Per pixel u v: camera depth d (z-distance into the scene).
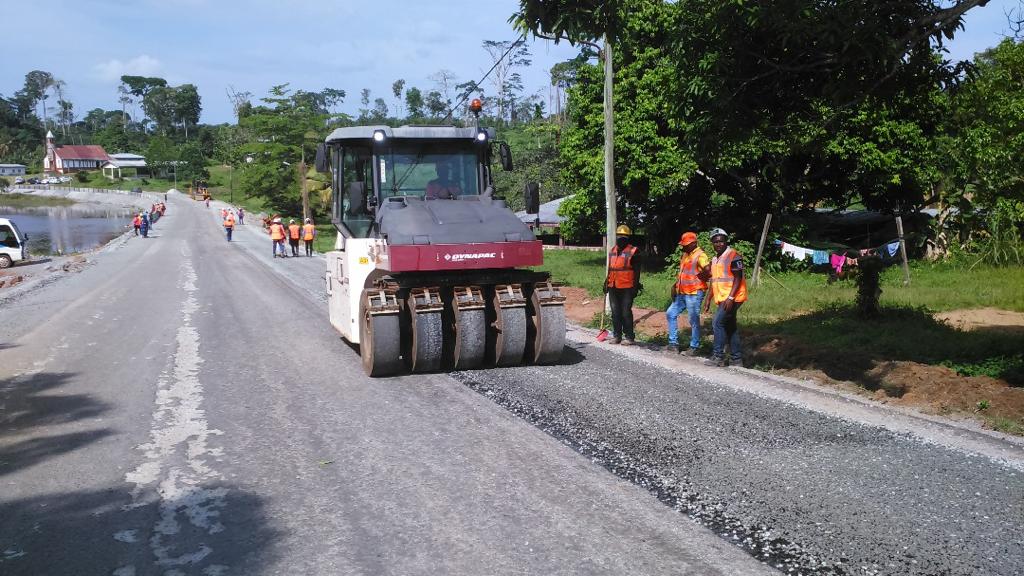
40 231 71.06
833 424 6.88
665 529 4.73
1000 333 11.54
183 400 8.19
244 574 4.25
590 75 24.59
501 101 95.56
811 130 9.90
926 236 23.48
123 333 12.86
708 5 8.73
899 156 20.38
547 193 51.50
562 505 5.12
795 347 10.47
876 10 7.92
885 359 9.59
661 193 22.23
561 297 9.53
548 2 8.33
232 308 16.09
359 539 4.67
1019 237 22.05
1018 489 5.29
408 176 10.11
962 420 7.01
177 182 158.25
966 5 7.65
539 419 7.18
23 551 4.57
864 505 5.05
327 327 13.41
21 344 11.84
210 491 5.50
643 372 9.20
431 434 6.78
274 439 6.73
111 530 4.86
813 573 4.16
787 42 8.71
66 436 6.91
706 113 9.55
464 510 5.07
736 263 9.47
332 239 47.66
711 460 5.96
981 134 18.50
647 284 20.62
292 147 66.56
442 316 9.70
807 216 25.48
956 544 4.48
